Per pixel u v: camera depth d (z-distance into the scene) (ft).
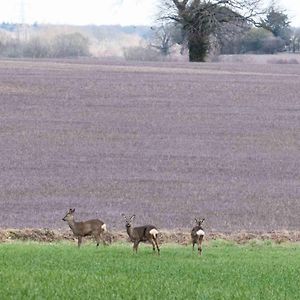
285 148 544.62
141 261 249.96
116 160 493.77
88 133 563.07
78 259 246.68
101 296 171.12
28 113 616.80
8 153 501.56
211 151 527.40
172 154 514.68
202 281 204.03
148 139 554.05
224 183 449.48
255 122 618.03
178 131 581.53
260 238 337.93
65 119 602.44
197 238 282.56
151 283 192.65
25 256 250.37
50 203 390.42
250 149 538.47
